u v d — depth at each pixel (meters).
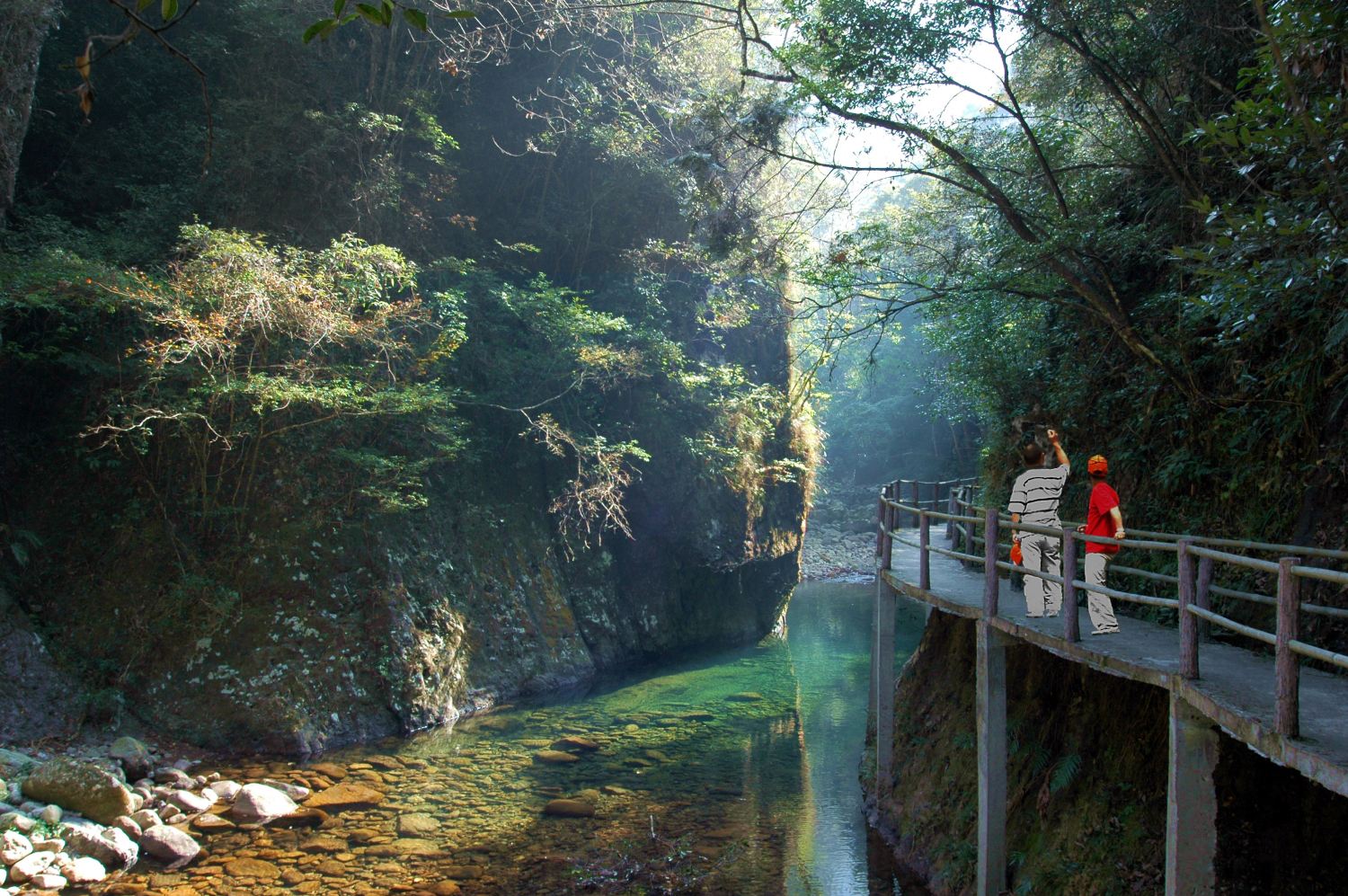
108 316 13.22
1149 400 9.33
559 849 9.38
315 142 15.77
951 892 7.83
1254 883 5.39
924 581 9.22
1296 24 5.11
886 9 9.39
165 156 15.89
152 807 10.06
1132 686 7.13
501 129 19.44
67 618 12.38
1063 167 10.54
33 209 14.92
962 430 41.59
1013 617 7.22
